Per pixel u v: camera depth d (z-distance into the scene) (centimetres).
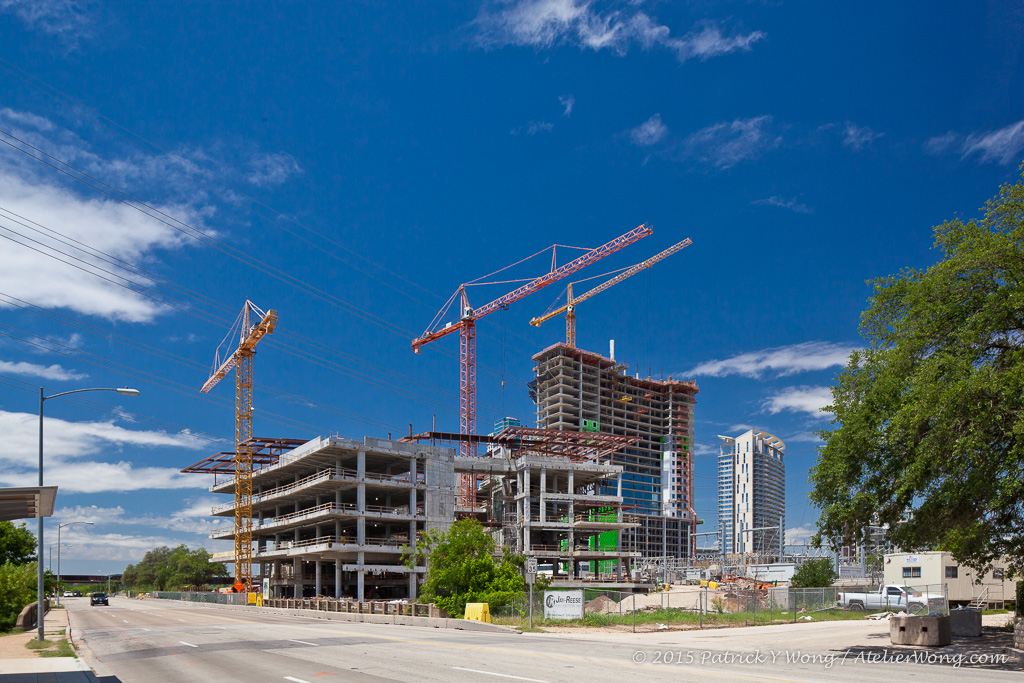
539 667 1983
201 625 4388
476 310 19838
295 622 4697
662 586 9538
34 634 3859
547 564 12056
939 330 2439
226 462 11506
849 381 2897
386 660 2205
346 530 9975
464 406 17275
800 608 5544
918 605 3278
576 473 11462
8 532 8406
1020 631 2475
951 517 2530
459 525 5003
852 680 1722
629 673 1836
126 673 2066
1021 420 2011
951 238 2569
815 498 2817
